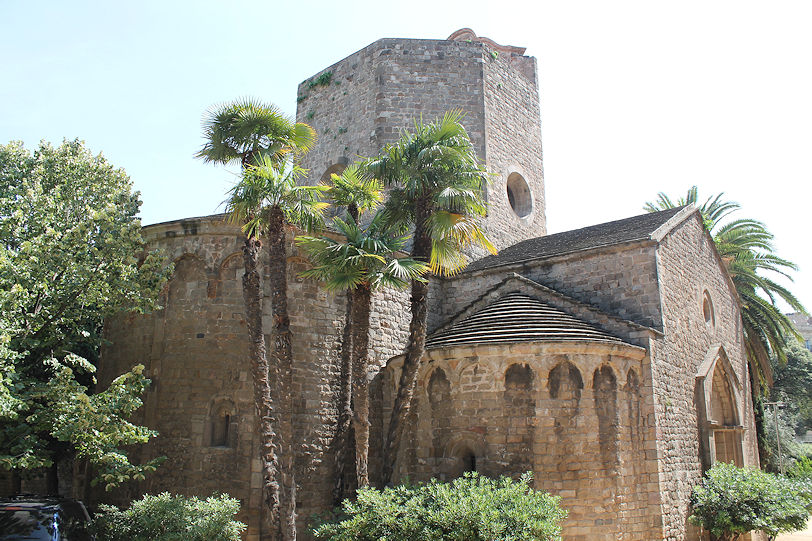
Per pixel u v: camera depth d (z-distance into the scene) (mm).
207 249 16406
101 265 14656
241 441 14961
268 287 15961
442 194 13703
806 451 50062
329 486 15523
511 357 14906
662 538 14812
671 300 17984
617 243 17859
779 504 16266
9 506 11062
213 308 15984
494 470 14469
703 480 17375
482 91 25188
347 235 13664
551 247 21188
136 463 15523
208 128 14219
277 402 13719
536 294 18125
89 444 12633
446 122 14750
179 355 15906
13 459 12094
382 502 12102
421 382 16031
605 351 14938
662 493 15164
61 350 14414
